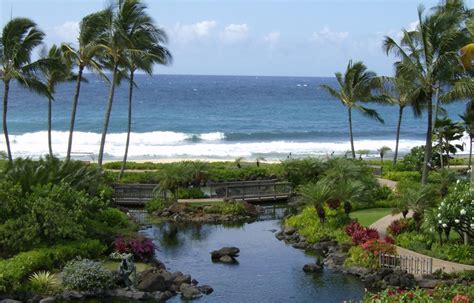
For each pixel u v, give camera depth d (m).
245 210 35.81
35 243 22.94
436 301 15.27
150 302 20.06
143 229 31.70
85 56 38.84
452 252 24.19
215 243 29.00
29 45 35.91
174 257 26.31
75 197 25.39
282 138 80.75
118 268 22.25
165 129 86.19
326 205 32.22
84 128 82.25
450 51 31.75
